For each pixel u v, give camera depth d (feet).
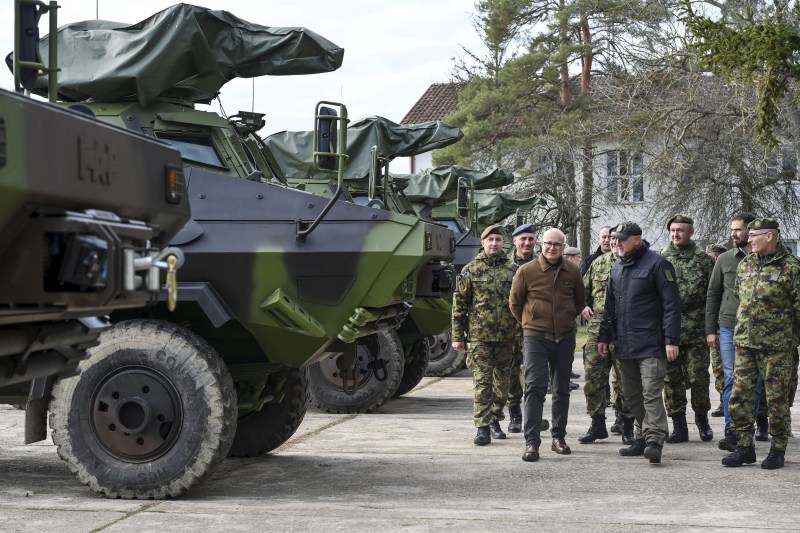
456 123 119.44
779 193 91.45
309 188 44.98
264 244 21.72
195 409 20.39
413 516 19.39
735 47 58.03
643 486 22.63
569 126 108.27
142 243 14.20
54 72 14.43
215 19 25.67
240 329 23.02
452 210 60.59
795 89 71.67
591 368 29.43
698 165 89.30
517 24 117.70
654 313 25.79
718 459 26.45
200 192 22.15
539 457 26.61
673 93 88.07
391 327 25.99
